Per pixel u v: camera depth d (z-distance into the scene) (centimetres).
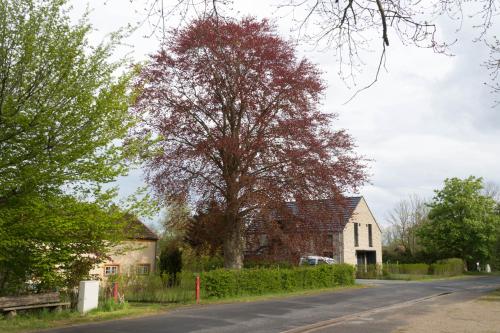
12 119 1209
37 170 1249
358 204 4822
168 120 2195
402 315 1498
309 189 2216
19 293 1448
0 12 1254
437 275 4372
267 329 1219
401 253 5628
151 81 2145
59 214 1337
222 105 2281
